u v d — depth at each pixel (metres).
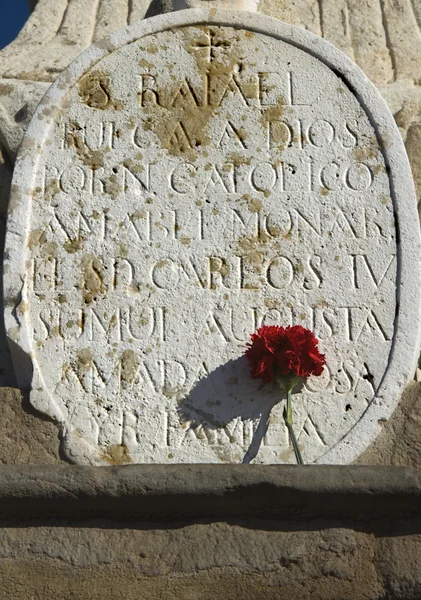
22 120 1.74
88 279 1.58
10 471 1.40
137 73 1.65
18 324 1.56
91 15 1.97
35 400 1.53
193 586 1.37
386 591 1.37
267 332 1.53
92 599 1.37
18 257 1.58
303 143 1.62
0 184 1.70
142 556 1.38
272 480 1.38
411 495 1.37
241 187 1.60
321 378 1.54
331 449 1.51
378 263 1.58
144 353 1.55
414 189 1.60
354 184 1.60
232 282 1.57
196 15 1.67
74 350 1.55
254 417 1.53
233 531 1.39
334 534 1.38
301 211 1.59
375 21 1.94
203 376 1.54
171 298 1.57
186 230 1.59
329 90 1.64
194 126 1.63
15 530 1.40
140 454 1.51
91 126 1.63
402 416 1.53
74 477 1.39
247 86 1.64
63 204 1.60
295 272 1.58
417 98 1.77
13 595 1.38
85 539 1.39
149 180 1.61
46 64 1.84
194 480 1.38
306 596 1.37
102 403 1.53
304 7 1.96
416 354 1.55
